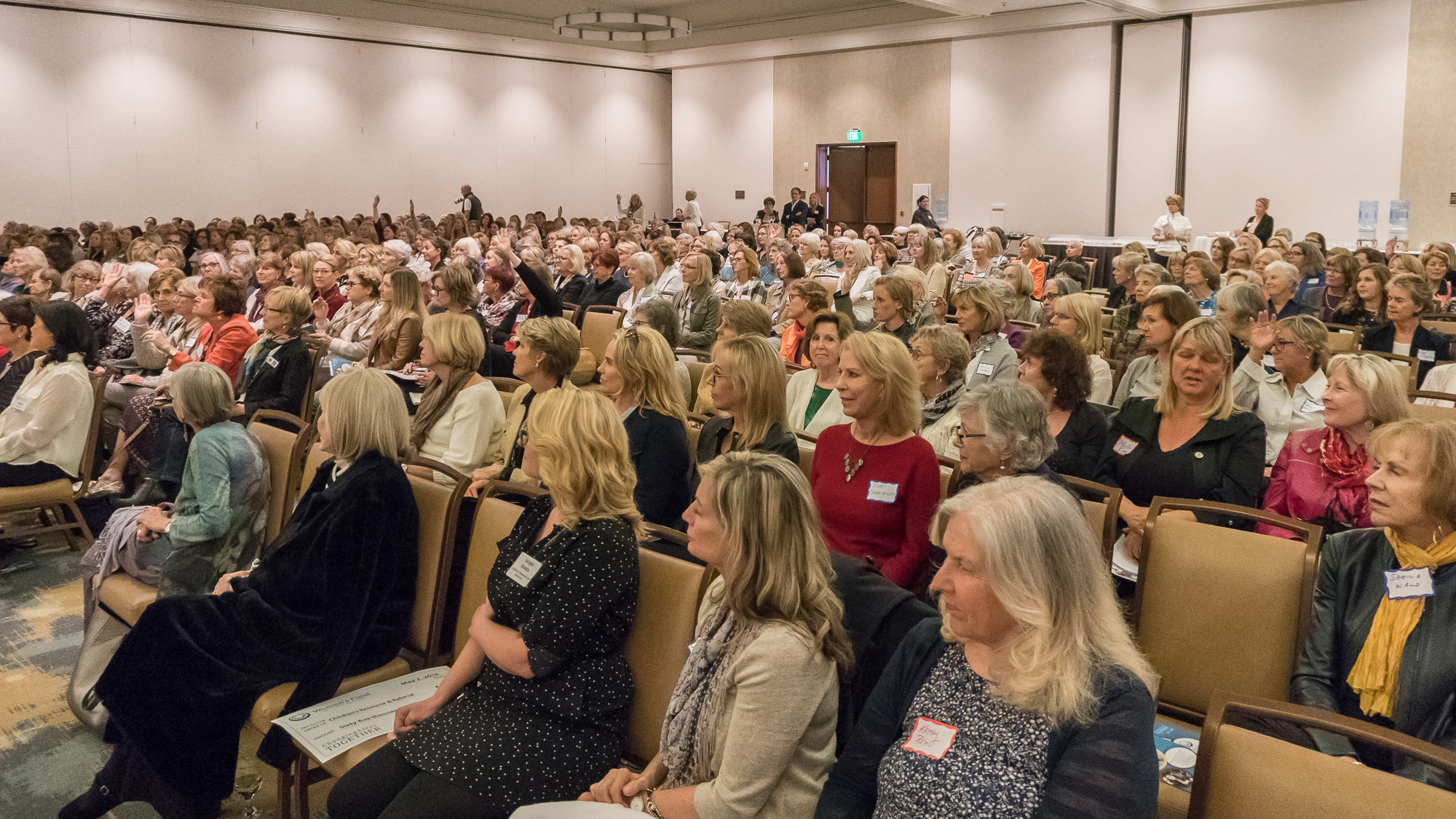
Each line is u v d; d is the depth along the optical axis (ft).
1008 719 4.68
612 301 24.64
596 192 67.31
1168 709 7.29
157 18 49.24
